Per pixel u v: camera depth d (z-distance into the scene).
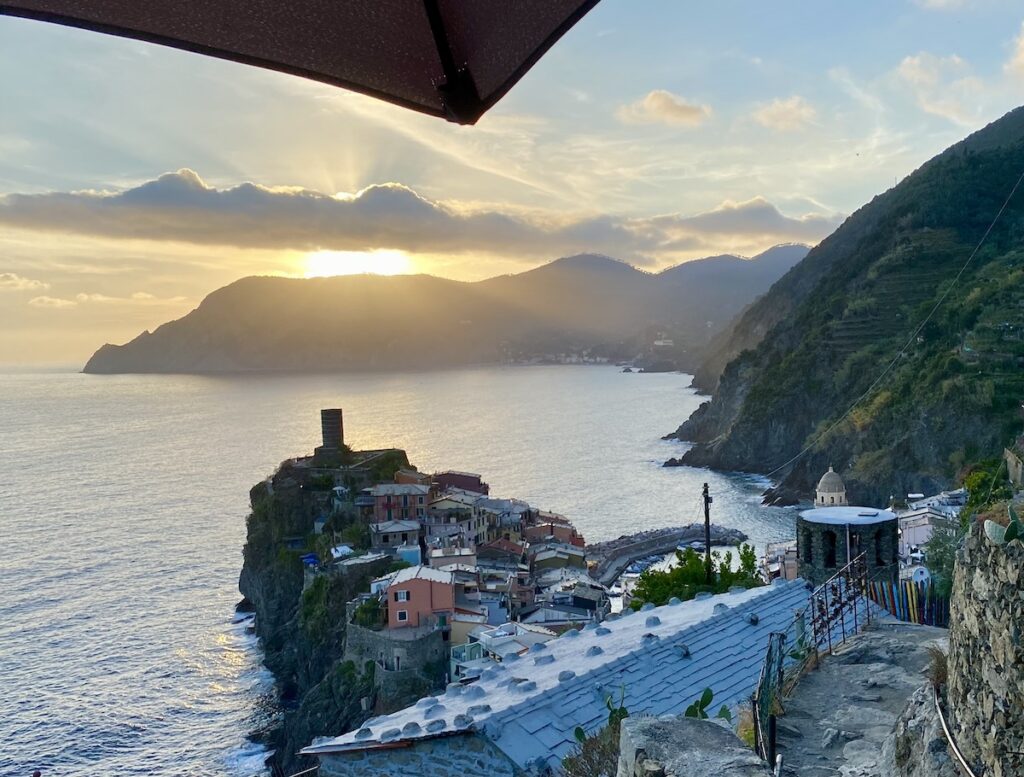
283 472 102.44
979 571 8.81
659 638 17.41
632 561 101.19
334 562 79.50
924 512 71.25
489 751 13.11
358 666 64.94
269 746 60.16
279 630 77.69
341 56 3.71
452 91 3.74
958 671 9.36
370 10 3.50
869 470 127.12
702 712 13.00
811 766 11.67
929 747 9.62
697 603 22.00
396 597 65.94
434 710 15.03
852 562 19.36
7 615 84.50
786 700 13.93
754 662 16.73
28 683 68.56
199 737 60.94
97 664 72.75
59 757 57.22
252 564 88.44
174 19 3.54
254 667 73.81
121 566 102.38
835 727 12.72
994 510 9.32
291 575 83.50
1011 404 115.06
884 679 14.40
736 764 7.60
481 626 64.81
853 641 16.53
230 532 119.44
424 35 3.57
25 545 112.50
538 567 93.19
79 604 88.31
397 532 89.50
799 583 21.58
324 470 101.50
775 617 19.34
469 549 85.06
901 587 19.42
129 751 58.53
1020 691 7.59
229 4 3.49
